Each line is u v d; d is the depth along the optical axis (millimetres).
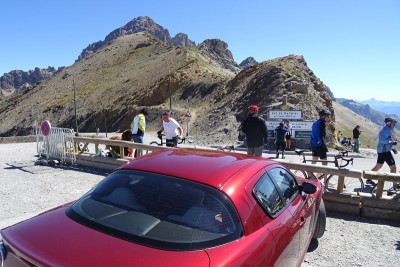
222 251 2434
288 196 3990
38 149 12758
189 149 4094
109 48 179625
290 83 37000
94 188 3264
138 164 3408
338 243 5555
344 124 192875
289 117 24062
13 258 2428
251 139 8914
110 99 104562
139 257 2244
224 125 39125
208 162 3418
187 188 2926
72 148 11594
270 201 3418
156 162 3408
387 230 6195
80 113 106375
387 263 4898
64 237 2484
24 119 124500
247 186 3129
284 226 3324
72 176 10047
